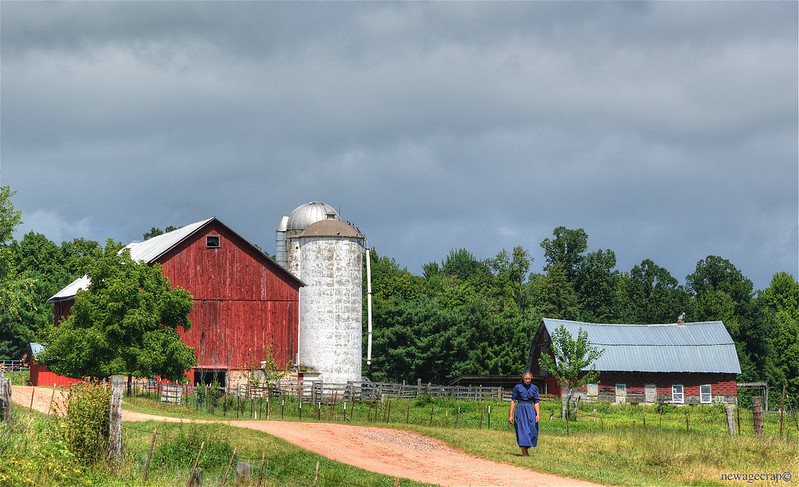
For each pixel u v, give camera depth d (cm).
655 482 2381
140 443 2605
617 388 7712
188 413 4003
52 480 1980
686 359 7831
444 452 2791
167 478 2211
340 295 6819
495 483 2234
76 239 10519
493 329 9325
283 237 7600
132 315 4766
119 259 4944
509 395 6581
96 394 2238
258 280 6272
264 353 6228
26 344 9200
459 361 9062
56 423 2269
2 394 2425
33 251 10212
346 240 6875
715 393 7788
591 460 2758
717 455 2847
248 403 5053
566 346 5912
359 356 6881
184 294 5125
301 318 6862
